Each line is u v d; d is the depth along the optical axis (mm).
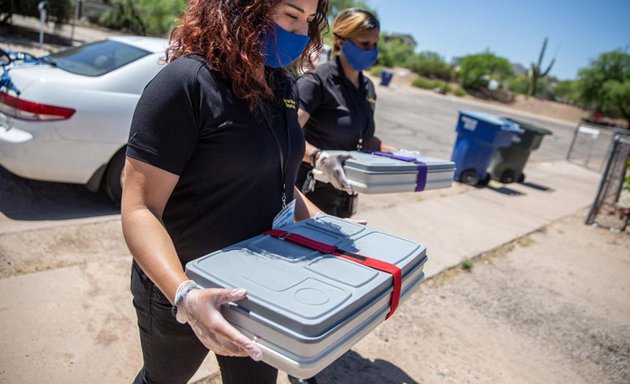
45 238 3230
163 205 1139
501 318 3355
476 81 43156
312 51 1440
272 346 950
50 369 2148
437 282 3723
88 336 2404
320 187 2371
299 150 1389
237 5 1138
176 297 979
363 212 5035
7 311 2459
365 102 2467
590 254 5004
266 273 1079
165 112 1086
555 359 2977
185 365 1430
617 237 5742
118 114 3666
